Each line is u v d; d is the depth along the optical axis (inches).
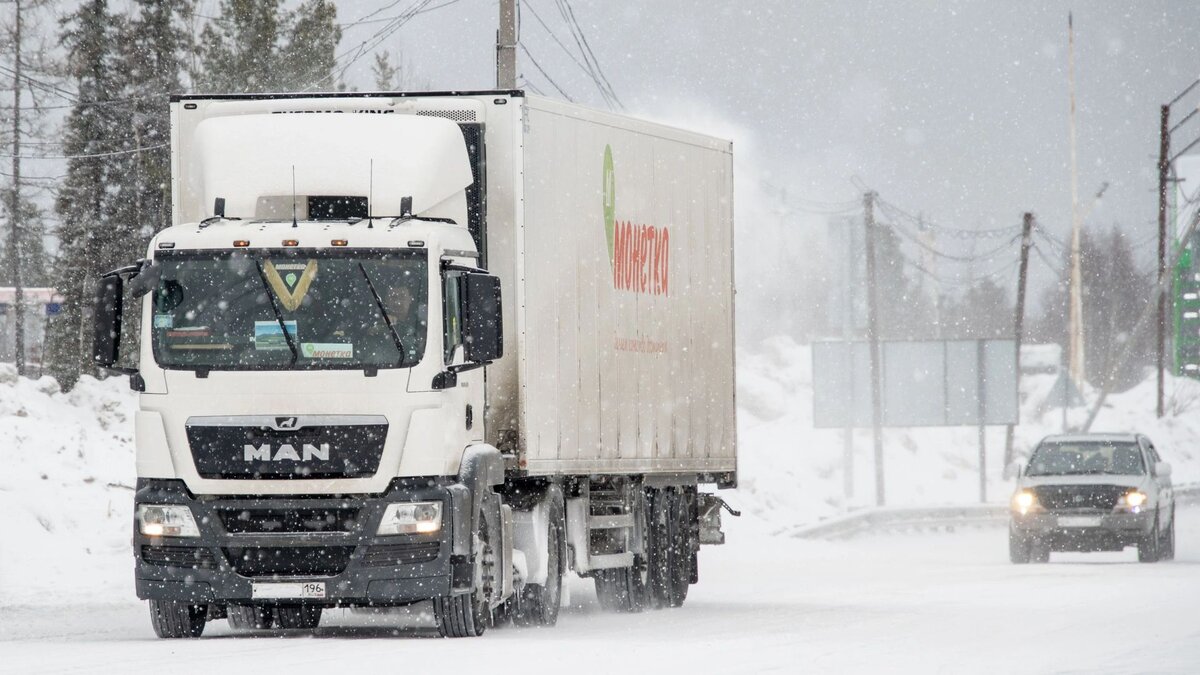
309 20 5984.3
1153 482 3782.0
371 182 1920.5
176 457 1820.9
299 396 1812.3
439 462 1822.1
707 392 2669.8
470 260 1953.7
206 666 1498.5
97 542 3046.3
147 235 5846.5
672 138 2539.4
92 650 1674.5
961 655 1637.6
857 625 2044.8
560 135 2169.0
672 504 2625.5
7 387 3715.6
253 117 1991.9
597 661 1558.8
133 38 5944.9
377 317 1830.7
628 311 2375.7
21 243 7431.1
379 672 1451.8
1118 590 2650.1
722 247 2728.8
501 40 3673.7
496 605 1961.1
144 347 1846.7
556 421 2135.8
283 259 1847.9
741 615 2273.6
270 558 1807.3
